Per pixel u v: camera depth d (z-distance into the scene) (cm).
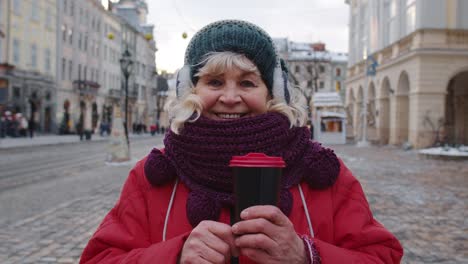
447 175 1330
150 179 153
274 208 112
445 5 2580
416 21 2661
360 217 153
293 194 150
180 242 129
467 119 3117
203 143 143
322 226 148
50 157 1928
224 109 154
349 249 148
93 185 1070
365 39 3950
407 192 991
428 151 2016
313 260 125
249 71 152
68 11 4750
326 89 8494
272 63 160
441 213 765
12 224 656
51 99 4384
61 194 933
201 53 158
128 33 6756
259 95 155
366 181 1178
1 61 3619
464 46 2586
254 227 111
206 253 118
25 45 3969
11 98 3728
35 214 728
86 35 5247
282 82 161
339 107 3816
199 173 144
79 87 4928
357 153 2378
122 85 5906
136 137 5266
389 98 3378
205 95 154
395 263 148
